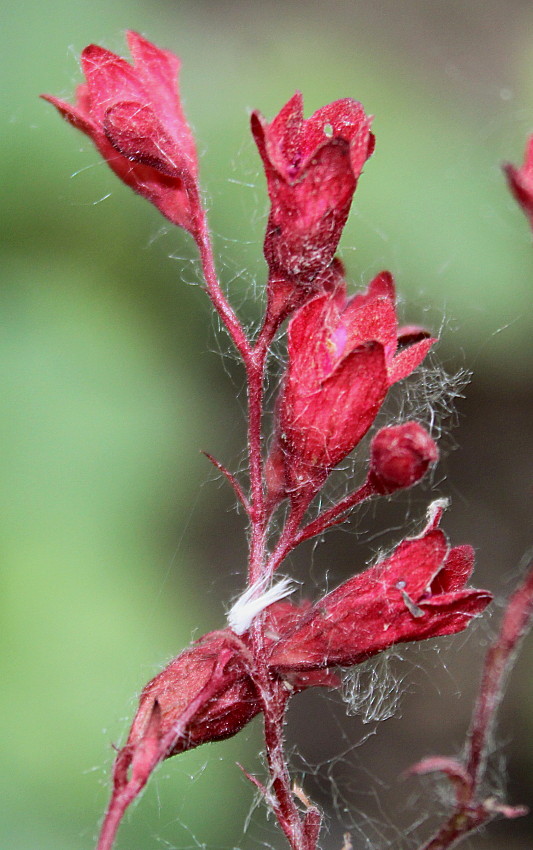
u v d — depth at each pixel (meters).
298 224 0.14
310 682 0.14
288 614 0.14
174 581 0.21
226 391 0.23
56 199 0.21
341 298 0.14
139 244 0.21
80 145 0.21
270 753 0.14
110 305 0.21
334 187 0.14
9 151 0.21
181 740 0.14
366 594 0.14
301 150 0.14
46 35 0.22
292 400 0.14
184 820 0.18
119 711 0.18
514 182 0.13
